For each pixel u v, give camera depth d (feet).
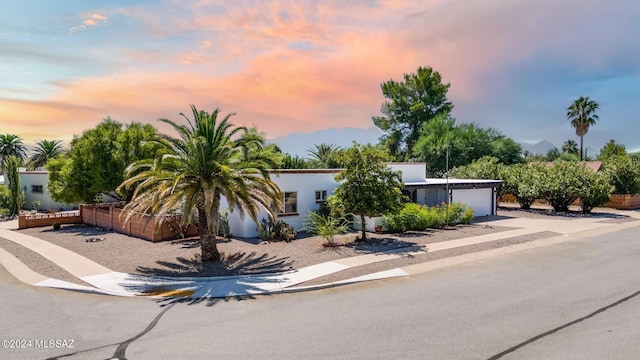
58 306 32.86
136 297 35.53
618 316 27.99
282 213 68.03
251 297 34.99
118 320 29.27
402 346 23.54
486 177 114.21
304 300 33.76
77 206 114.42
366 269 43.16
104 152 81.51
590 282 37.09
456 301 32.17
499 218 88.07
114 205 87.71
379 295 34.50
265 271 43.09
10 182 107.14
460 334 25.20
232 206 45.27
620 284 36.22
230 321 28.81
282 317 29.45
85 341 25.26
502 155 155.74
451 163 151.53
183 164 47.03
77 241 63.77
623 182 108.37
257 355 22.76
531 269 42.73
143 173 46.26
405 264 45.39
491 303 31.42
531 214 95.35
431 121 164.66
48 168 89.97
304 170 70.69
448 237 62.39
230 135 49.19
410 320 27.96
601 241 59.52
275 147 113.29
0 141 193.88
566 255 49.73
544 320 27.45
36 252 55.26
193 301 34.04
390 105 183.52
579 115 181.88
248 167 49.62
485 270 42.60
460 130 158.92
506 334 25.08
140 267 45.75
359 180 57.93
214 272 43.09
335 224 64.59
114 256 51.80
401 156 179.42
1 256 53.06
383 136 192.54
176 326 27.89
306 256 49.67
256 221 46.47
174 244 59.31
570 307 30.12
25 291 37.50
